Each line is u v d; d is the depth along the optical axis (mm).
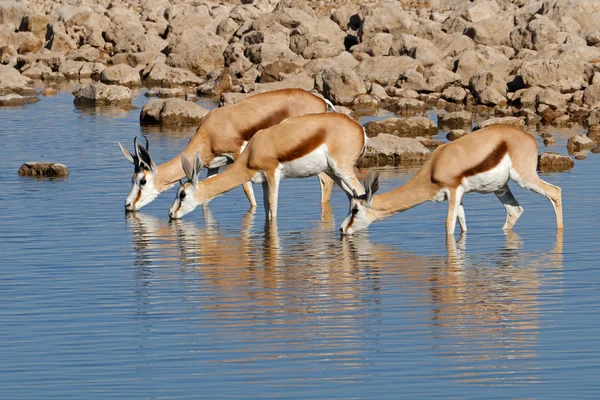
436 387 29969
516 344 33344
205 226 52062
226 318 36469
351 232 49594
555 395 29328
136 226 51906
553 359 32000
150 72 119375
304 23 126250
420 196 48469
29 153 71938
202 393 29734
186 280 41625
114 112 95562
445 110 95312
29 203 56688
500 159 47344
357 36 127375
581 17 126062
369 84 105438
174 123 87938
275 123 56000
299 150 51312
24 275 42500
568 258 44125
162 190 55969
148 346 33625
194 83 117125
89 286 40844
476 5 130500
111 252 46500
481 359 32062
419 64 111000
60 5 163875
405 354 32562
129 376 31062
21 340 34375
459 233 49375
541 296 38594
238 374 31109
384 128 80875
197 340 34125
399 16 125438
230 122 55844
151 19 149500
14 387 30391
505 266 43062
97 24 138375
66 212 54719
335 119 51344
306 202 57500
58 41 136375
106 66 126875
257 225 52188
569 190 58000
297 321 36000
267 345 33531
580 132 81312
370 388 29953
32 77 124438
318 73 108750
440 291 39469
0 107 98375
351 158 51375
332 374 31016
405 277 41625
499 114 91500
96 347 33594
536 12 130875
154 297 39219
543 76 98875
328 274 42312
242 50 121438
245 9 145625
